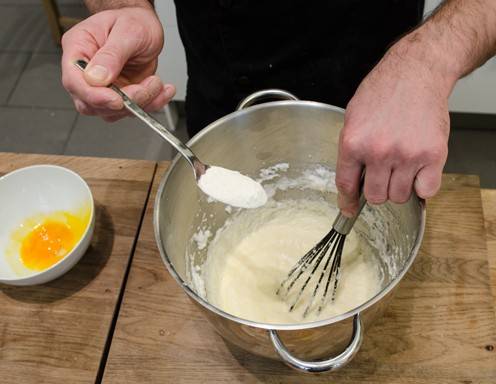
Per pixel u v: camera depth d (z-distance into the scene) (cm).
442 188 79
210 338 67
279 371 64
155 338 68
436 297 68
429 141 48
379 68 54
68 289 73
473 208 76
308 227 83
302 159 76
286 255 81
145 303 71
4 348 68
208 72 94
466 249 72
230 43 86
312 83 90
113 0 78
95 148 168
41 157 89
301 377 64
